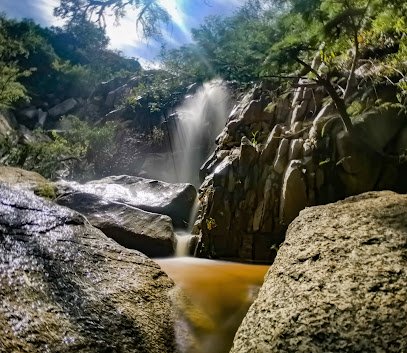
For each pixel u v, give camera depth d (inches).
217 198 179.3
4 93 466.0
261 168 179.8
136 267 98.3
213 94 365.4
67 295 67.2
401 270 54.1
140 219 184.7
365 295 51.0
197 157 349.4
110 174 409.7
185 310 83.4
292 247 74.1
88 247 95.9
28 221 94.3
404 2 142.2
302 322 50.0
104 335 60.3
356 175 146.9
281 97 216.2
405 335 42.2
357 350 42.6
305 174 157.9
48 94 641.0
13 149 384.2
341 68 193.6
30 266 71.0
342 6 137.6
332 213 82.9
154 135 408.8
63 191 219.5
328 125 163.2
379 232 67.2
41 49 645.9
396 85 153.3
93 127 473.4
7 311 53.4
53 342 52.4
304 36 142.8
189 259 164.9
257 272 132.8
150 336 66.5
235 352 52.6
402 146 142.3
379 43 180.1
